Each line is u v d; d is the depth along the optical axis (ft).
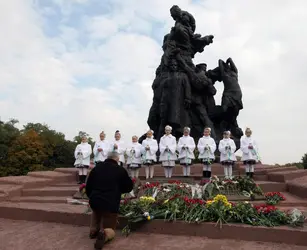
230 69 62.08
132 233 22.21
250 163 41.57
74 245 20.03
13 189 34.83
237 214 21.66
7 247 19.95
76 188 37.76
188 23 65.00
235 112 59.11
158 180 38.22
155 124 61.87
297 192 33.88
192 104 59.72
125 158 48.39
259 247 19.16
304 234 19.60
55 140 215.51
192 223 21.65
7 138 198.08
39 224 25.57
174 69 59.72
